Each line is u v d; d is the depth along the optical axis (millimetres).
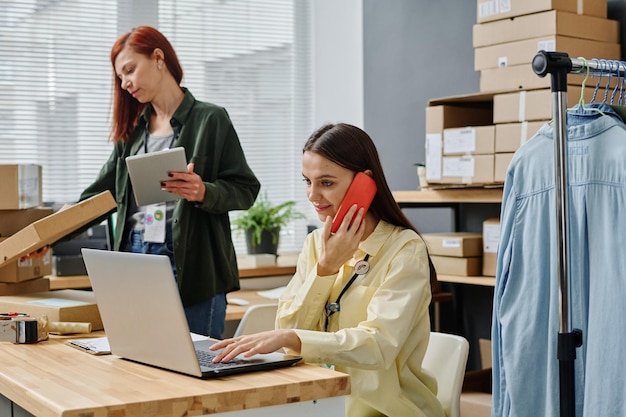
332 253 2113
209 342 2184
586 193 2139
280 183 5203
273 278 4648
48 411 1579
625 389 2027
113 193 3168
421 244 2154
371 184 2121
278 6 5172
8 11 4434
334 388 1780
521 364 2240
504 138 3418
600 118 2135
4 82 4430
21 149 4473
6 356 2109
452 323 4219
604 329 2078
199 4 4934
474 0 4125
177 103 3068
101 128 4660
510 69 3449
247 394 1678
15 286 2875
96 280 2014
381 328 1988
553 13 3277
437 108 3717
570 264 2170
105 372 1879
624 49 3500
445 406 2254
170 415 1603
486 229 3637
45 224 2402
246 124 5094
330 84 5160
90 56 4633
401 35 4570
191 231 2957
